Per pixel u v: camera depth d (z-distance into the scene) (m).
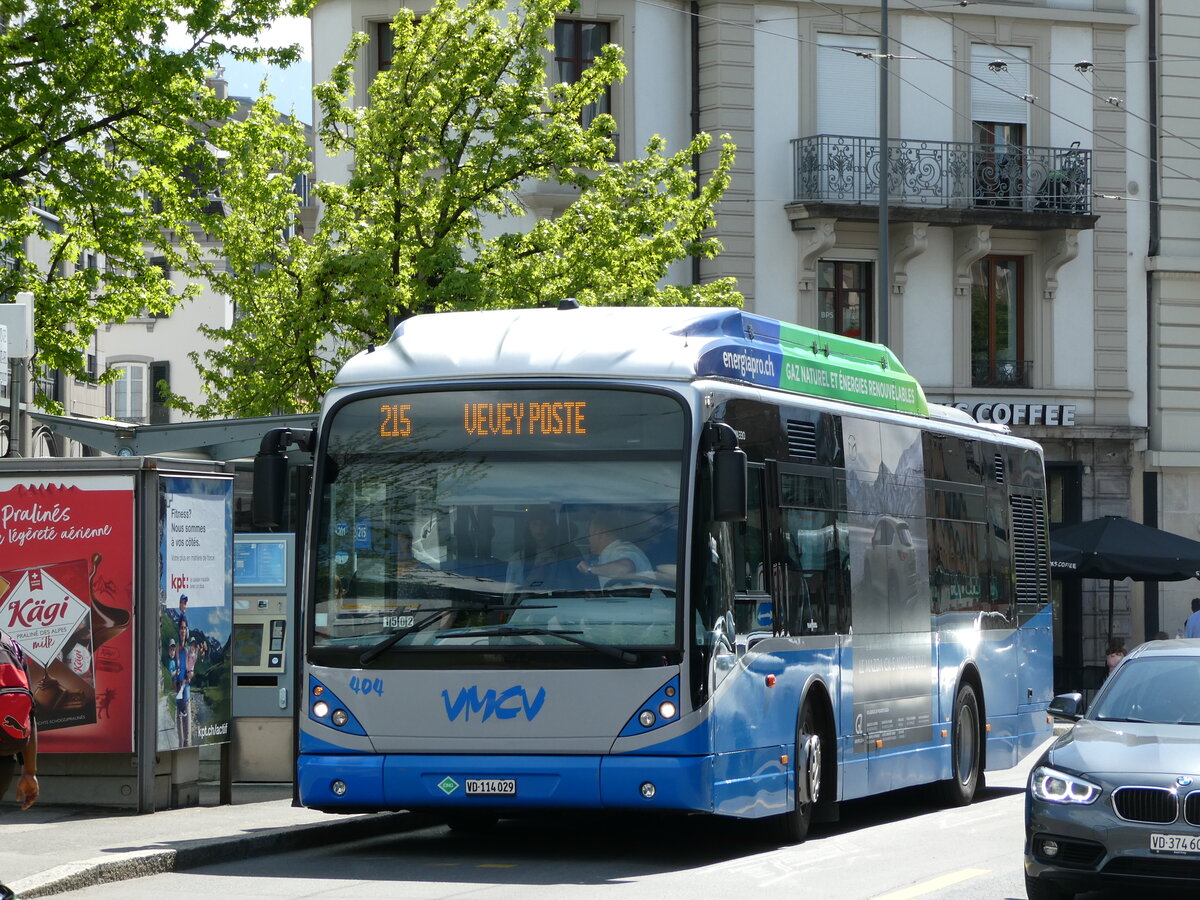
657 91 39.75
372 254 29.70
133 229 27.66
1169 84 43.66
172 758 17.16
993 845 16.11
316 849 15.54
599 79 31.75
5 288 28.16
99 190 26.98
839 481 17.08
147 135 27.47
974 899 12.67
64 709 16.45
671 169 32.62
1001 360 42.91
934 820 18.70
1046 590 24.14
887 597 18.19
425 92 30.55
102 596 16.50
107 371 29.91
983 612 21.45
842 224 40.91
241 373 31.56
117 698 16.44
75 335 29.39
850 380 17.91
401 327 15.05
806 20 40.56
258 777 19.12
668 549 13.81
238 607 19.22
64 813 16.56
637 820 18.53
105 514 16.52
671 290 32.22
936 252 42.09
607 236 30.89
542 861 14.63
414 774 13.83
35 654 16.50
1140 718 13.50
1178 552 35.94
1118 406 43.38
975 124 42.09
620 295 30.64
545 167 31.36
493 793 13.71
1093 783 12.08
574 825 18.02
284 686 19.16
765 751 14.92
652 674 13.60
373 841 16.31
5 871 12.64
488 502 14.09
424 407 14.37
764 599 15.05
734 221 40.03
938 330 42.03
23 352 17.19
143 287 29.36
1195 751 12.26
